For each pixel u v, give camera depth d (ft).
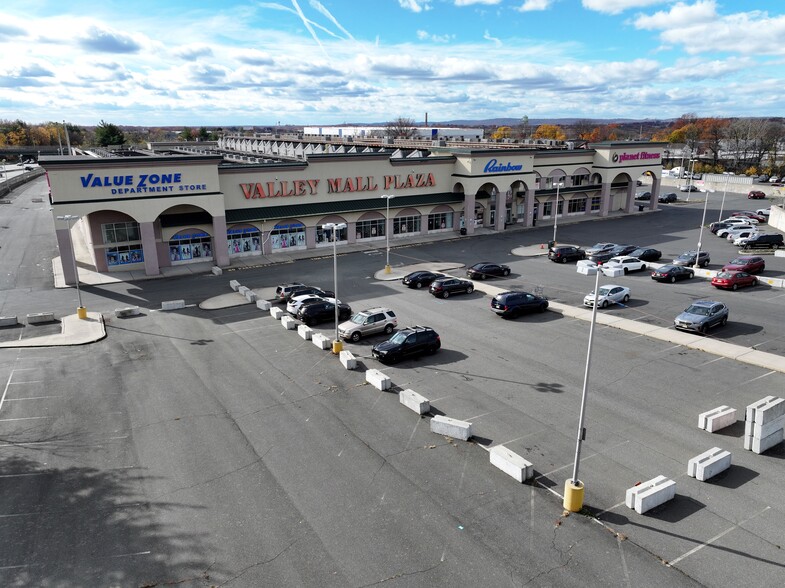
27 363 102.42
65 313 132.77
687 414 79.61
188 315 132.05
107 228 169.68
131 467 68.44
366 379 93.04
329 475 66.03
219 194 176.35
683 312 118.52
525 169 238.89
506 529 56.13
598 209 278.46
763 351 101.91
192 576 50.70
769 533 55.06
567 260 184.14
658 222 257.14
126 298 146.10
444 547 53.72
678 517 57.67
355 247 207.82
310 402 85.25
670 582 49.01
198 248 182.29
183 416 81.30
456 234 231.91
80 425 78.95
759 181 380.37
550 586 48.70
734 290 145.59
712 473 64.13
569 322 122.62
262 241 193.57
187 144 468.34
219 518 58.70
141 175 162.71
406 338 101.50
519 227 247.09
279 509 59.93
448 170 229.66
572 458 68.95
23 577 50.67
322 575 50.47
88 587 49.49
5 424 79.30
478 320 125.59
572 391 87.61
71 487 64.49
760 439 68.54
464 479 64.80
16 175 492.54
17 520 58.70
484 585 48.91
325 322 126.93
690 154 531.50
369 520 57.88
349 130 459.73
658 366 96.68
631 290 148.46
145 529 57.16
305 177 196.95
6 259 188.85
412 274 156.97
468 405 83.51
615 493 61.72
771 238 196.75
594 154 271.28
